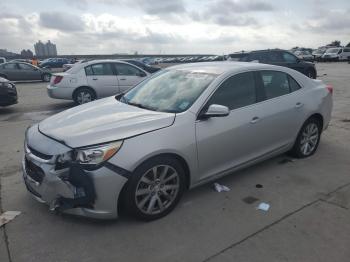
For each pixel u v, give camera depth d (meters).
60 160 3.29
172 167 3.68
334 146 6.06
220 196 4.19
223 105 4.15
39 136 3.65
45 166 3.36
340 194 4.25
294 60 17.27
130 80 11.50
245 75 4.52
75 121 3.83
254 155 4.57
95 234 3.43
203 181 4.06
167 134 3.61
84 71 11.03
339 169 5.02
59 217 3.73
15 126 8.23
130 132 3.47
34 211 3.86
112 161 3.28
